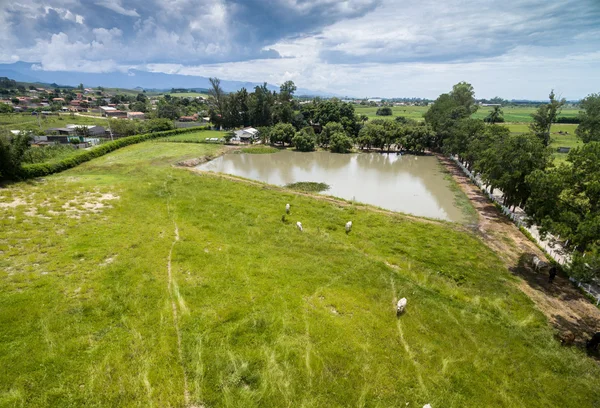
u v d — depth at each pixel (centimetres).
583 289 2128
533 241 2906
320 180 5303
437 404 1234
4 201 2947
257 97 11206
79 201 3097
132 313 1560
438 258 2503
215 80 11475
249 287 1866
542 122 5516
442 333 1650
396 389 1283
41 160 5019
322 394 1230
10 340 1333
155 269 1966
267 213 3316
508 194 3603
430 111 9419
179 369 1281
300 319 1627
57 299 1598
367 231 2991
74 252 2066
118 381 1204
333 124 8700
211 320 1561
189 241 2430
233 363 1327
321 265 2248
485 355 1523
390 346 1511
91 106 17912
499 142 4050
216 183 4378
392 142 8225
